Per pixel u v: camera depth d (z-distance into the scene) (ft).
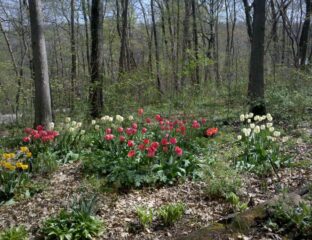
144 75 53.62
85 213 17.37
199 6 85.76
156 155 24.54
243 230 14.42
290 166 23.81
